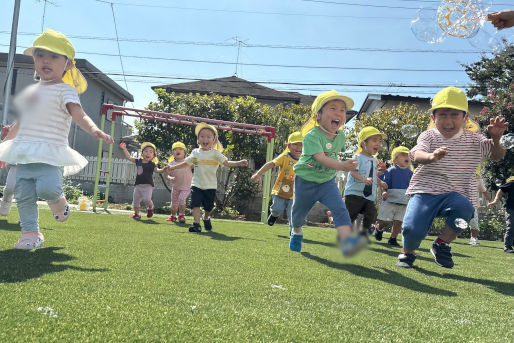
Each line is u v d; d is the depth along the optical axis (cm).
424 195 370
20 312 157
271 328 164
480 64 1558
